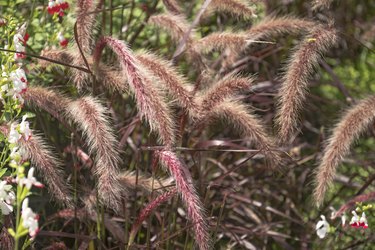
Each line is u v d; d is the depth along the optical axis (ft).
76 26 15.80
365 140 23.97
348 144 15.87
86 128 14.37
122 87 15.78
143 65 15.25
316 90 25.50
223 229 17.62
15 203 13.08
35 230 11.35
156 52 19.85
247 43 17.10
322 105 24.48
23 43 15.97
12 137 13.89
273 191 20.85
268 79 22.31
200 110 15.24
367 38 25.07
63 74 18.13
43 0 19.40
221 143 16.65
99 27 20.27
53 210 17.74
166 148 14.20
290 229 20.40
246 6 18.15
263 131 15.52
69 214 16.19
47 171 14.37
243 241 18.24
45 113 17.94
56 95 15.70
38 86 15.97
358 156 22.81
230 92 15.30
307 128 23.58
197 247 15.97
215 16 23.39
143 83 13.97
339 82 21.70
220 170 20.15
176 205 15.74
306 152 23.11
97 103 15.16
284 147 17.58
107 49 18.40
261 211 20.40
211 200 18.35
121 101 19.54
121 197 15.74
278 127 17.06
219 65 20.20
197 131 17.98
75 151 16.25
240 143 20.59
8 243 14.39
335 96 25.46
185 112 15.39
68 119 17.56
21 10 20.33
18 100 14.56
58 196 14.58
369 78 26.94
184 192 13.46
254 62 22.06
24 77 14.48
